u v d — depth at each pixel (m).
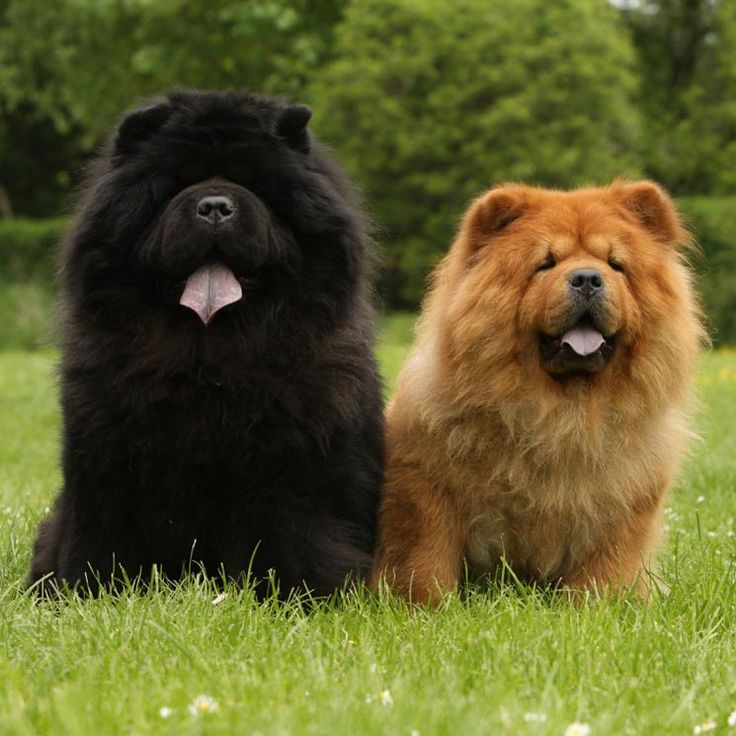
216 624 6.88
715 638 7.03
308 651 6.21
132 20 49.41
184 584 7.73
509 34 42.88
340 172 8.55
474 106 42.84
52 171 66.44
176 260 7.45
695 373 8.80
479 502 8.48
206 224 7.39
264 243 7.54
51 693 5.59
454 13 43.00
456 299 8.38
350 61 43.41
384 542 8.66
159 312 7.79
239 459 7.74
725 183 55.12
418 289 42.88
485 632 6.62
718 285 40.03
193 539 7.96
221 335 7.76
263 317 7.81
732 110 55.53
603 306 7.83
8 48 57.25
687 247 9.05
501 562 8.77
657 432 8.56
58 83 59.06
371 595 7.99
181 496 7.81
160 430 7.70
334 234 7.96
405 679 5.79
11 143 64.12
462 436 8.32
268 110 8.21
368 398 8.37
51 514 9.02
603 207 8.48
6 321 46.09
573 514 8.41
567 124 42.81
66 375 7.98
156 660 6.15
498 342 8.14
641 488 8.48
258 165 7.80
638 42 61.69
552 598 8.18
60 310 8.20
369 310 8.55
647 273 8.27
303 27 48.69
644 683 5.97
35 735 5.04
